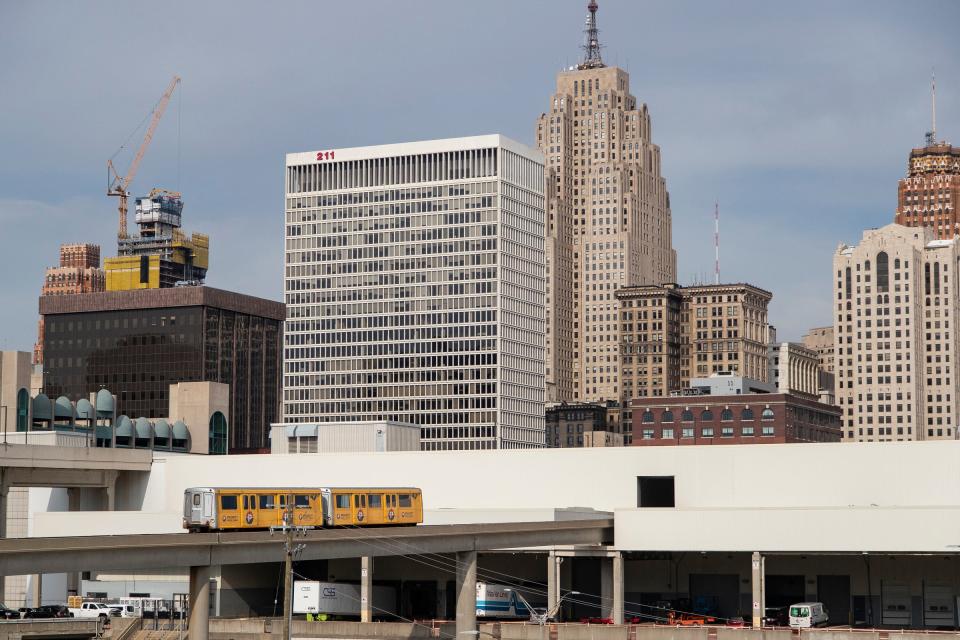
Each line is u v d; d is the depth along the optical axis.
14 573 185.75
